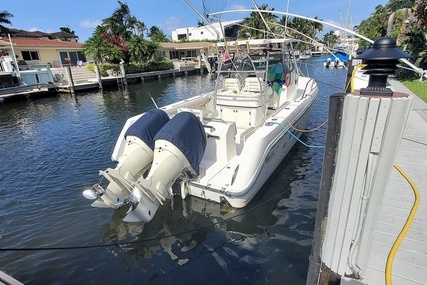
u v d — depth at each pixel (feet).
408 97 4.25
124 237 10.80
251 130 14.84
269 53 17.03
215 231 11.01
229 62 17.28
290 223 11.44
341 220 5.41
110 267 9.37
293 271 8.98
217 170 12.03
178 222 11.48
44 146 23.44
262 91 15.81
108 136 26.05
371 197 4.96
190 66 99.66
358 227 5.30
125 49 83.51
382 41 4.59
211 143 12.56
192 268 9.25
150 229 11.17
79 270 9.27
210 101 20.39
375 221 5.20
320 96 38.99
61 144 23.86
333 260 5.84
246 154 11.43
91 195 9.59
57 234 11.09
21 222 11.96
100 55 74.84
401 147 13.76
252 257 9.66
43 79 60.29
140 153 10.99
